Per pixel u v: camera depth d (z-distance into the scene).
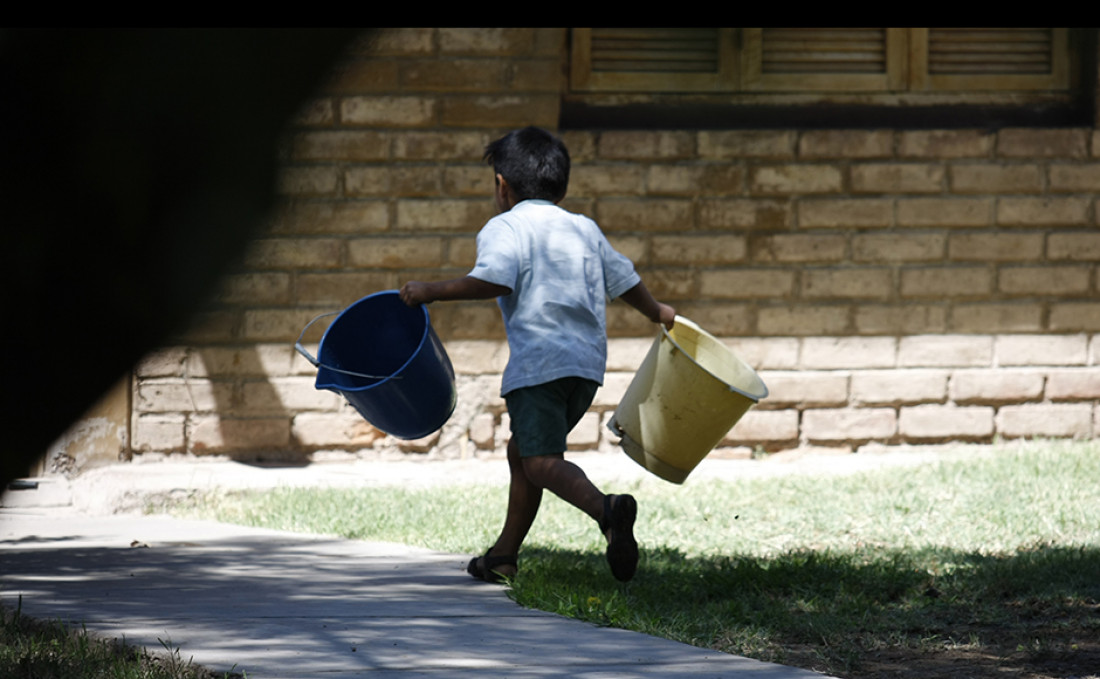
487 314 36.19
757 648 13.88
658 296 36.59
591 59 37.34
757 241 36.78
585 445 36.28
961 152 37.09
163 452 34.88
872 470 32.91
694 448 16.81
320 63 1.80
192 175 1.61
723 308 36.75
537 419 16.12
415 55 35.91
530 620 14.02
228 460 35.31
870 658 13.88
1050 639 14.83
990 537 23.58
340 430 35.91
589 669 11.31
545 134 17.59
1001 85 37.94
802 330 36.91
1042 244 37.31
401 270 36.06
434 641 12.57
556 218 16.86
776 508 27.88
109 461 33.84
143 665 11.18
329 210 35.75
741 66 37.56
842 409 36.91
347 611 14.41
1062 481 29.14
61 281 1.53
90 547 21.45
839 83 37.69
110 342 1.56
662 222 36.56
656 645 12.64
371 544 21.77
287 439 35.66
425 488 31.97
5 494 1.52
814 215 36.84
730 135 36.66
